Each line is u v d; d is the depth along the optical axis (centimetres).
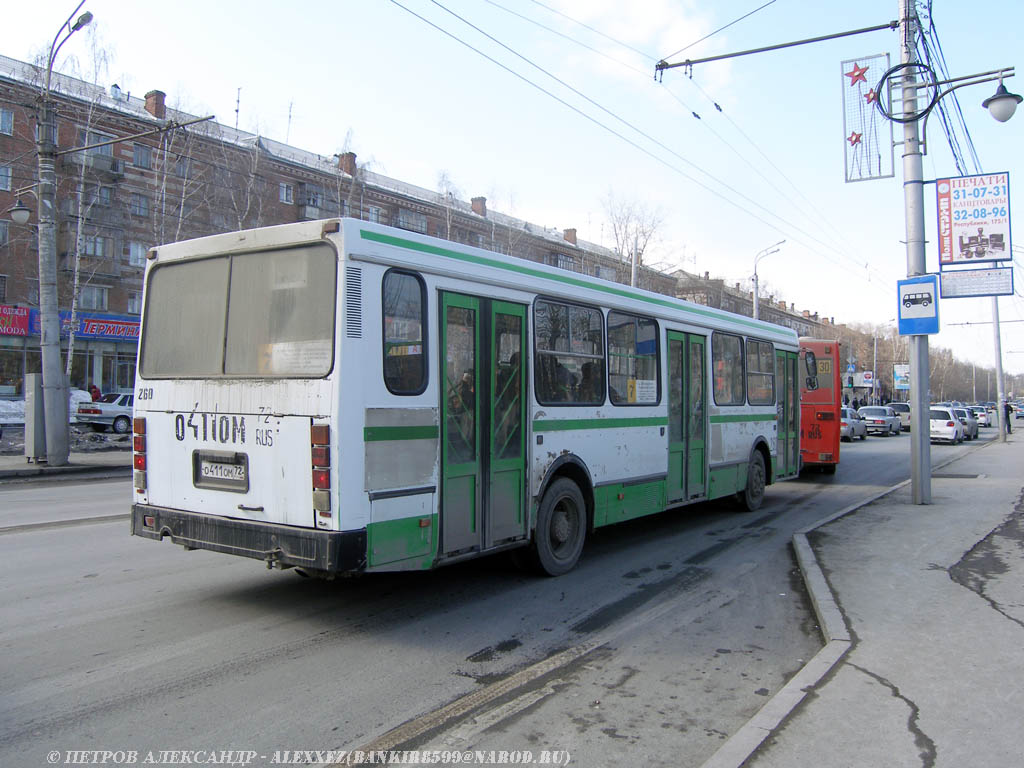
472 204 4928
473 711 405
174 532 581
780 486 1514
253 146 3512
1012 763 325
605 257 5181
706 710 409
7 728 372
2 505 1123
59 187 3344
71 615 560
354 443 500
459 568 749
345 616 577
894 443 3183
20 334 3366
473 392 608
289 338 528
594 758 351
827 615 550
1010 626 515
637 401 838
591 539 924
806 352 1353
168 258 612
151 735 368
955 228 1123
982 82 1023
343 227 511
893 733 354
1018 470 1677
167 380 597
